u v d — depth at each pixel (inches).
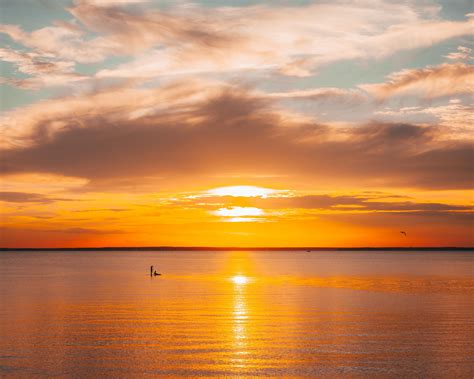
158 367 1076.5
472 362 1104.8
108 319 1605.6
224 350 1202.6
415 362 1106.1
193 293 2438.5
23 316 1665.8
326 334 1368.1
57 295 2327.8
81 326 1483.8
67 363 1105.4
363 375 1026.7
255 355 1161.4
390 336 1342.3
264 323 1533.0
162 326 1482.5
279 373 1039.0
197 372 1045.2
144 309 1831.9
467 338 1316.4
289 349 1211.2
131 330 1423.5
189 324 1515.7
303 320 1585.9
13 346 1241.4
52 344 1261.1
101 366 1084.5
